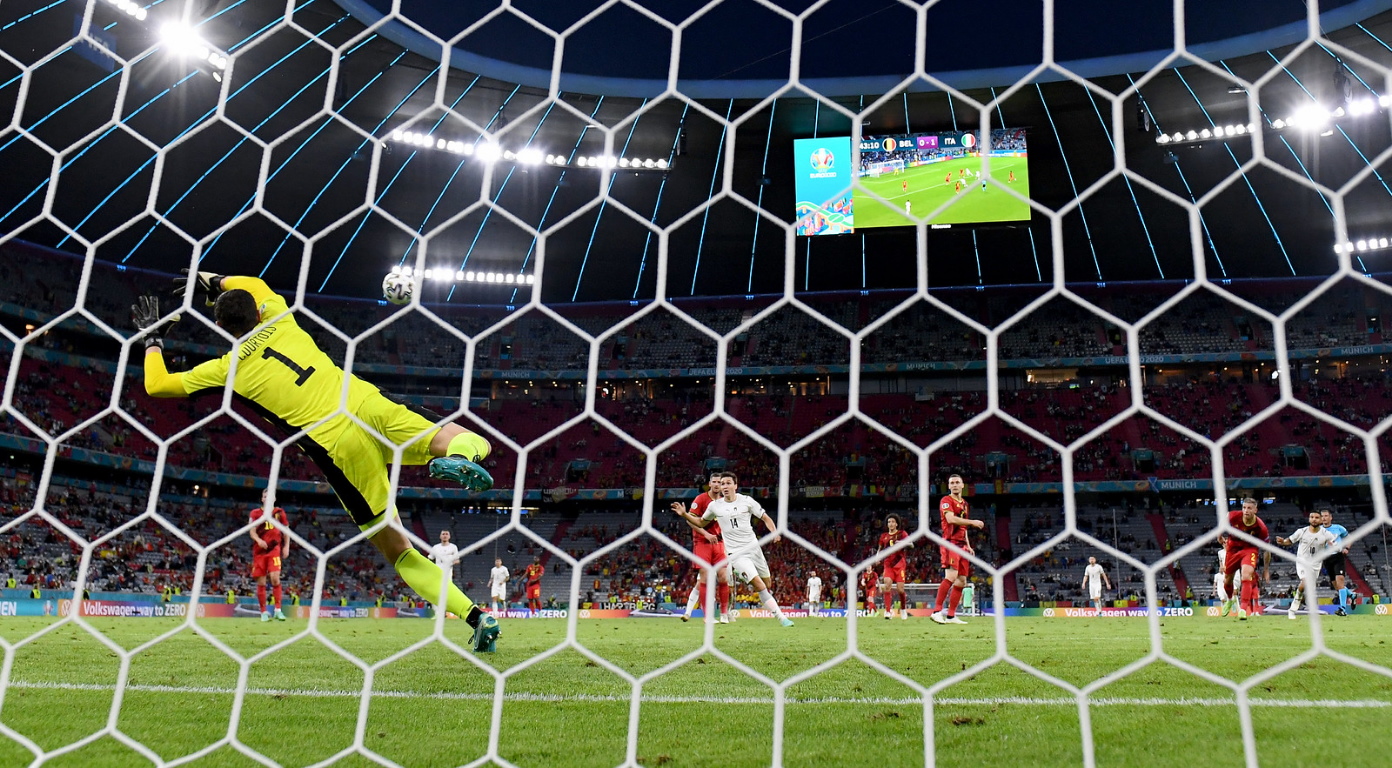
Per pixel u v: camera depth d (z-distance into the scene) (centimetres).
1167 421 170
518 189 3341
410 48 2561
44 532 2738
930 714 165
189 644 627
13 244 3266
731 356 4000
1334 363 3700
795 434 3812
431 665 444
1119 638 751
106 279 3469
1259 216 3384
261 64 2486
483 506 3700
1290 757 212
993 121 2986
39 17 2094
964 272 3894
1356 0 2364
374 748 231
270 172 2988
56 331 3284
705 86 2894
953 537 1066
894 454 3675
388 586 3247
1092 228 3550
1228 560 1262
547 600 3275
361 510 437
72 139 2583
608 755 223
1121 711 284
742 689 350
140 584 2702
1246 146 3002
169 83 2459
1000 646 167
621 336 4116
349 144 2958
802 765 212
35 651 543
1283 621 1155
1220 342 3728
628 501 3681
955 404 3822
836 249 3731
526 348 4078
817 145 3036
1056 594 3119
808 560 3344
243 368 424
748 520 958
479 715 283
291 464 3528
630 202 3466
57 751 202
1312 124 1850
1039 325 3925
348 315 3941
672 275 3997
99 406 3275
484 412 3969
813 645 624
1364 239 3491
